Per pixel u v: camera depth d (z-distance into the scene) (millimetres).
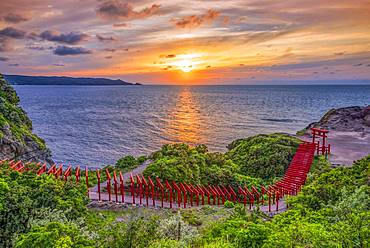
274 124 101688
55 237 11148
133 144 75062
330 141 44281
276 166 36000
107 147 72312
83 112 144750
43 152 45938
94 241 12250
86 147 72438
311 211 15805
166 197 27156
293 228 11523
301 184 30469
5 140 38344
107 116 128750
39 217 14188
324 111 139500
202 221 20500
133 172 32781
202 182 30703
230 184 31016
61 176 26219
